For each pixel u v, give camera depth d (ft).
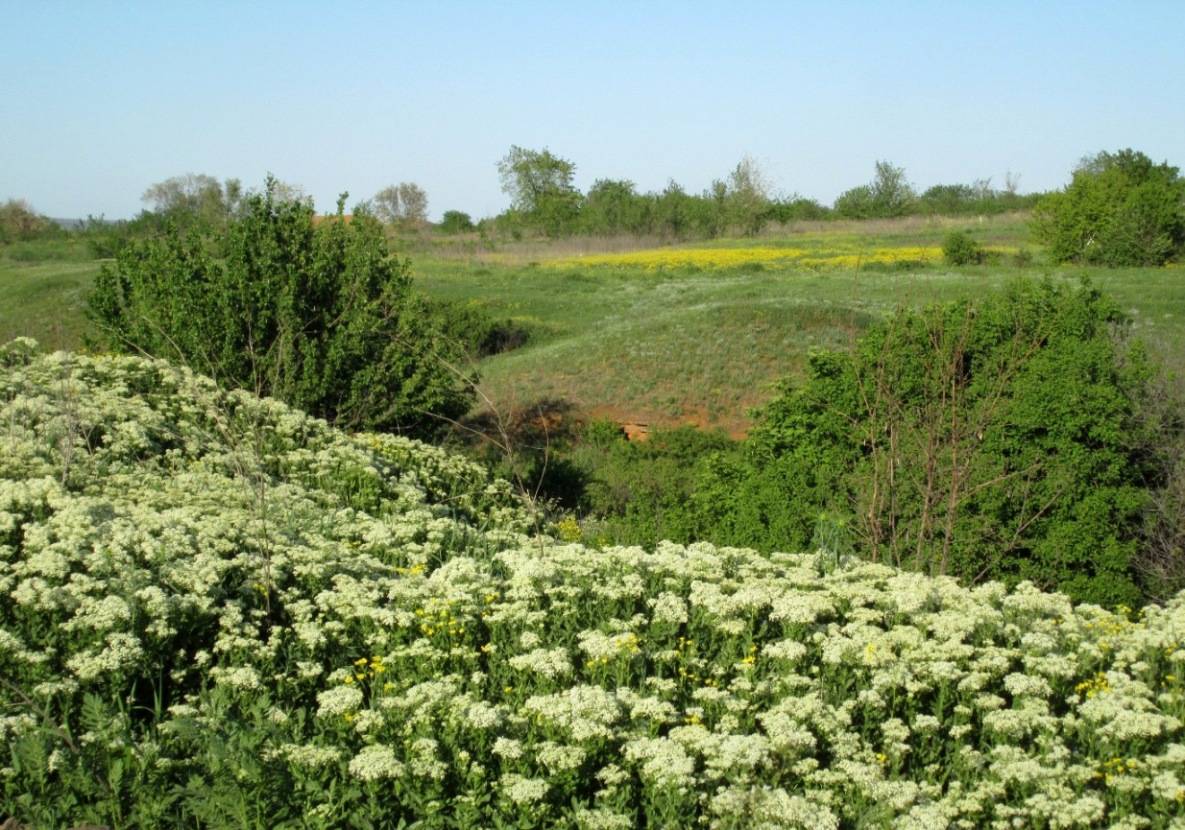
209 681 19.03
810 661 20.18
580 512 57.11
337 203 60.75
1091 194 152.76
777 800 14.70
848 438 41.19
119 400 36.09
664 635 20.98
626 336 103.76
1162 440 42.22
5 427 30.42
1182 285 116.67
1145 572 39.11
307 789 15.17
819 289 121.90
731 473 44.65
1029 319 41.73
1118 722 17.33
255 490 30.09
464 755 15.80
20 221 247.70
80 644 18.22
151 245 58.70
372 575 24.85
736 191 243.81
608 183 278.87
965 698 19.13
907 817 14.98
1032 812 15.57
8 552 20.66
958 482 31.99
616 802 15.38
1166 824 15.97
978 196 295.28
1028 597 23.54
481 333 112.37
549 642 20.65
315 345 55.11
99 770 15.40
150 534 22.34
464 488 42.32
